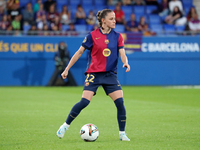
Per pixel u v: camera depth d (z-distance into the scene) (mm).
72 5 86438
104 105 40281
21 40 71562
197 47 75688
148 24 81812
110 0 86562
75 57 19578
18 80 71812
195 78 75750
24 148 18016
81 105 19391
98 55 19484
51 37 72500
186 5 89750
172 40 75125
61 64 69625
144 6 86875
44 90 61156
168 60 75125
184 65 75562
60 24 75750
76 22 78750
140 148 17938
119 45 19828
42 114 32625
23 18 77875
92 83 19469
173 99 47375
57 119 29531
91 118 30234
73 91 59344
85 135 19812
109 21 19406
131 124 26797
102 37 19547
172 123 27281
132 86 71875
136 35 74500
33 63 72188
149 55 74688
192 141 20016
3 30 73938
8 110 35469
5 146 18562
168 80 75250
